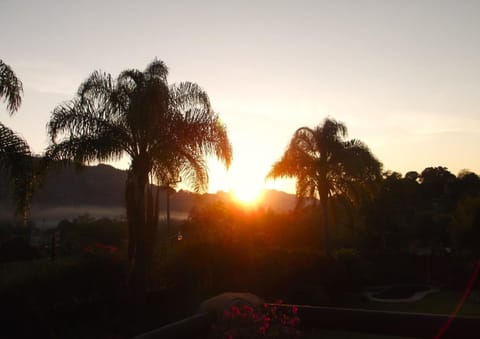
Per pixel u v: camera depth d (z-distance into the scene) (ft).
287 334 14.71
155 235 38.22
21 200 31.81
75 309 32.99
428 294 66.80
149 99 37.19
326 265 57.82
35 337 27.99
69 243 63.05
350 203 73.10
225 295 16.46
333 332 33.04
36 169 35.27
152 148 39.04
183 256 46.62
